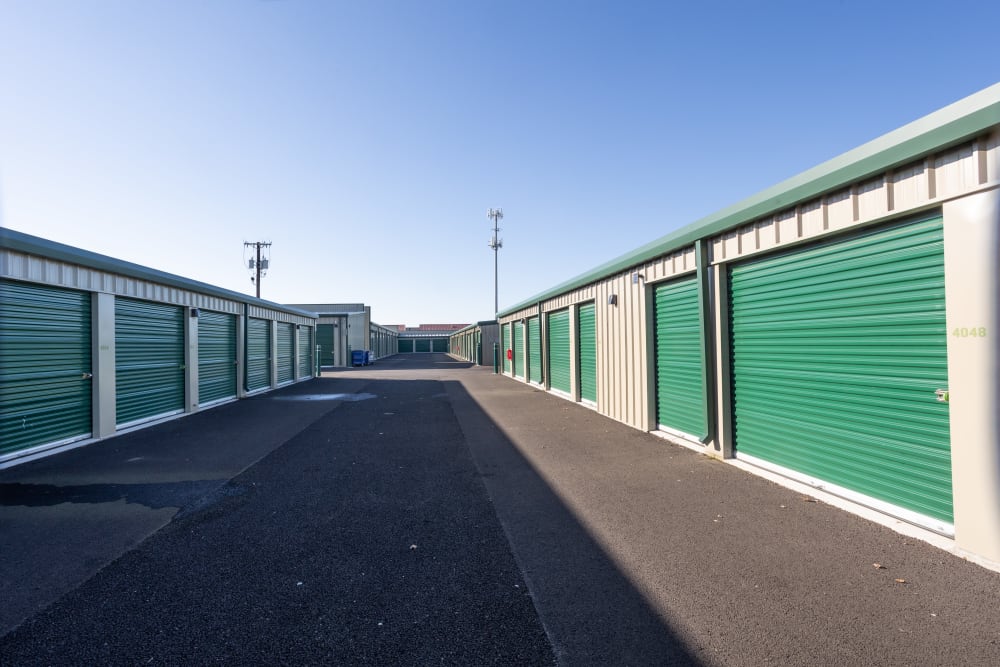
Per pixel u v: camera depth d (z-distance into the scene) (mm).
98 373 8883
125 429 9734
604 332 11445
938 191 4000
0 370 7133
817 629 2885
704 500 5223
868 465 4828
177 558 3959
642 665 2615
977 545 3730
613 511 4949
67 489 5828
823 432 5363
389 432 9445
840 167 4746
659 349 9078
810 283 5496
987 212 3656
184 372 12039
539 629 2953
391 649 2775
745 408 6652
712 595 3297
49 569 3771
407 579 3590
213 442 8562
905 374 4441
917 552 3857
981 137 3670
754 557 3846
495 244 41719
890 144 4254
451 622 3039
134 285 9945
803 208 5414
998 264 3609
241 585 3518
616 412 10742
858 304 4902
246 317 15867
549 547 4117
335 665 2645
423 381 21781
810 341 5512
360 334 44375
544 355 17359
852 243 4969
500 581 3547
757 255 6293
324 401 14516
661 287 8969
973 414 3754
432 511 5031
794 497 5246
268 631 2953
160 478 6285
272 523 4723
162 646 2811
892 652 2660
